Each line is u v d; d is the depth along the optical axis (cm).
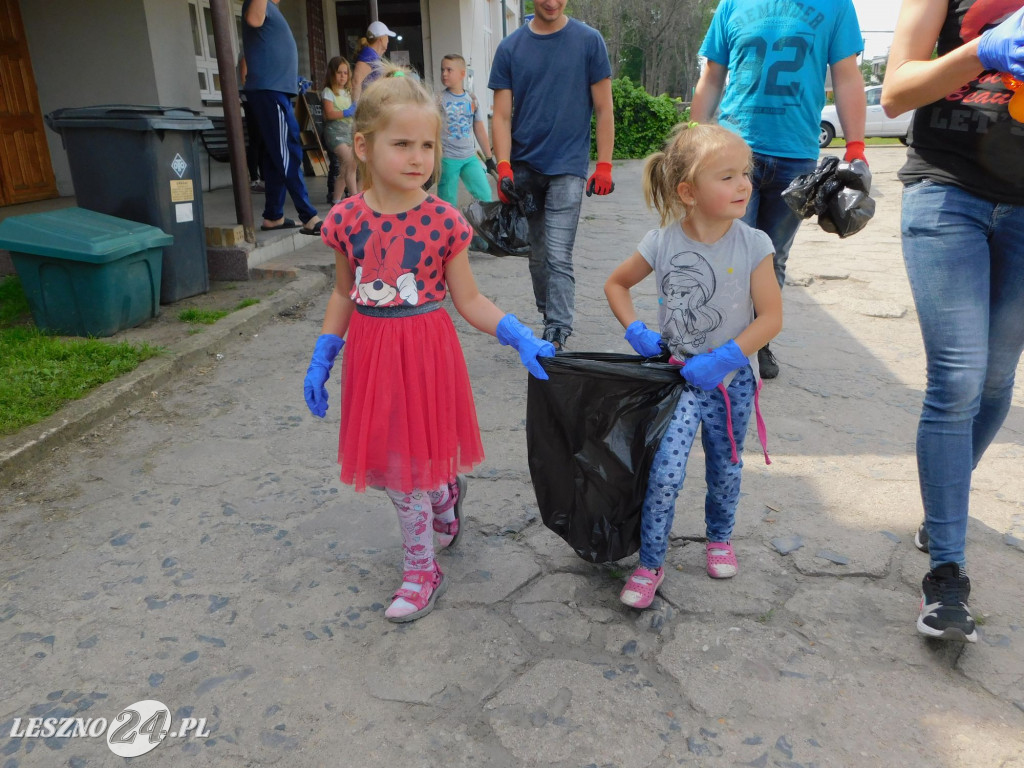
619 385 226
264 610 245
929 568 240
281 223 691
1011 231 215
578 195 435
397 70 223
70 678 217
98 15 807
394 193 219
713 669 216
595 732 196
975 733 193
